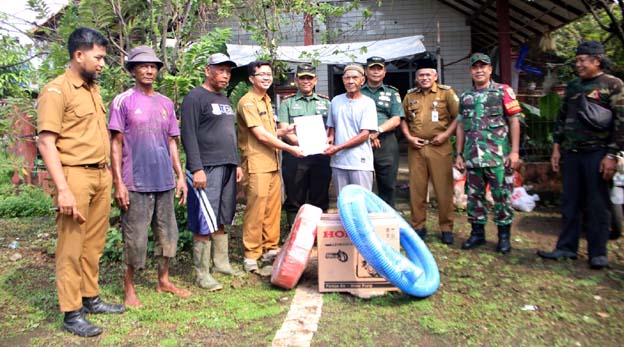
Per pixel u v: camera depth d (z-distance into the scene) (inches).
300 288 149.9
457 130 186.7
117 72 190.9
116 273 171.3
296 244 145.9
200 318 128.4
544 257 172.7
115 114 131.5
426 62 191.6
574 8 308.8
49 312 137.1
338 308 133.7
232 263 179.0
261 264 174.9
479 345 110.3
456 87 409.7
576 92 161.9
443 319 124.3
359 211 135.8
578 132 160.2
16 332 124.1
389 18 409.7
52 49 199.6
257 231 167.6
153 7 193.8
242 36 377.1
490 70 179.8
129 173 133.1
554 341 111.1
